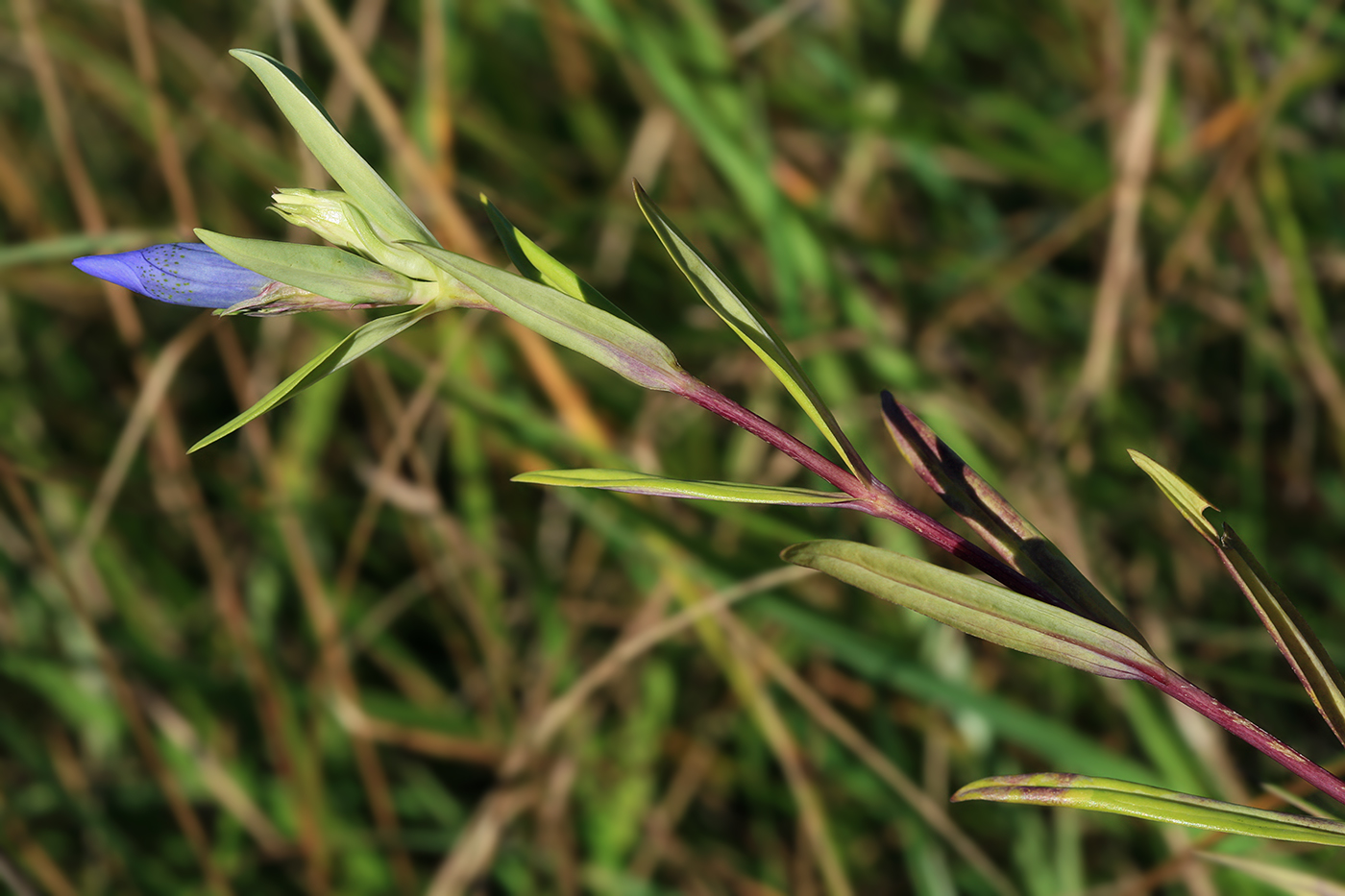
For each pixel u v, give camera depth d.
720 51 1.00
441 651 1.17
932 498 1.00
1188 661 0.88
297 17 1.16
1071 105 1.27
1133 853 0.95
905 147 1.14
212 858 0.99
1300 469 1.07
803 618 0.87
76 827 1.07
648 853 1.01
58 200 1.25
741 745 1.07
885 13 1.25
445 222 0.91
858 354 1.03
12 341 1.21
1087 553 0.95
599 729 1.08
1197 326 1.10
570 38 1.16
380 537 1.18
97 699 1.05
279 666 1.04
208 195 1.22
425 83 1.03
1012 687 1.02
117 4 1.12
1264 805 0.72
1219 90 1.14
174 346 0.97
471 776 1.11
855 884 0.99
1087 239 1.17
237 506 1.01
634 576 1.04
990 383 1.13
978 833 0.98
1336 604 1.00
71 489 1.04
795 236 0.97
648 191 1.10
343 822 1.02
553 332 0.53
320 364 0.52
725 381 1.06
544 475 0.53
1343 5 1.09
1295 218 1.05
